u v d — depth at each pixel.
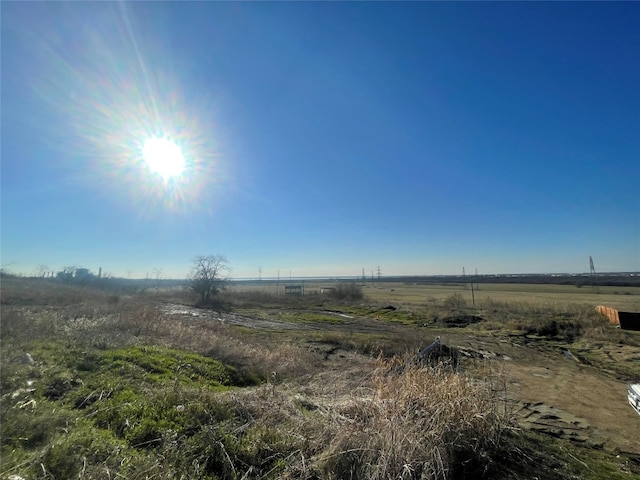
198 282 40.47
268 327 21.20
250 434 4.17
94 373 6.39
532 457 4.62
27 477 2.92
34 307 17.75
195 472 3.34
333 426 4.39
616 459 5.29
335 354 13.12
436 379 5.68
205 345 10.30
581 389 9.80
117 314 14.06
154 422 4.30
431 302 37.38
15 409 4.26
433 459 3.70
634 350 15.25
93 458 3.38
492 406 5.33
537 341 18.19
